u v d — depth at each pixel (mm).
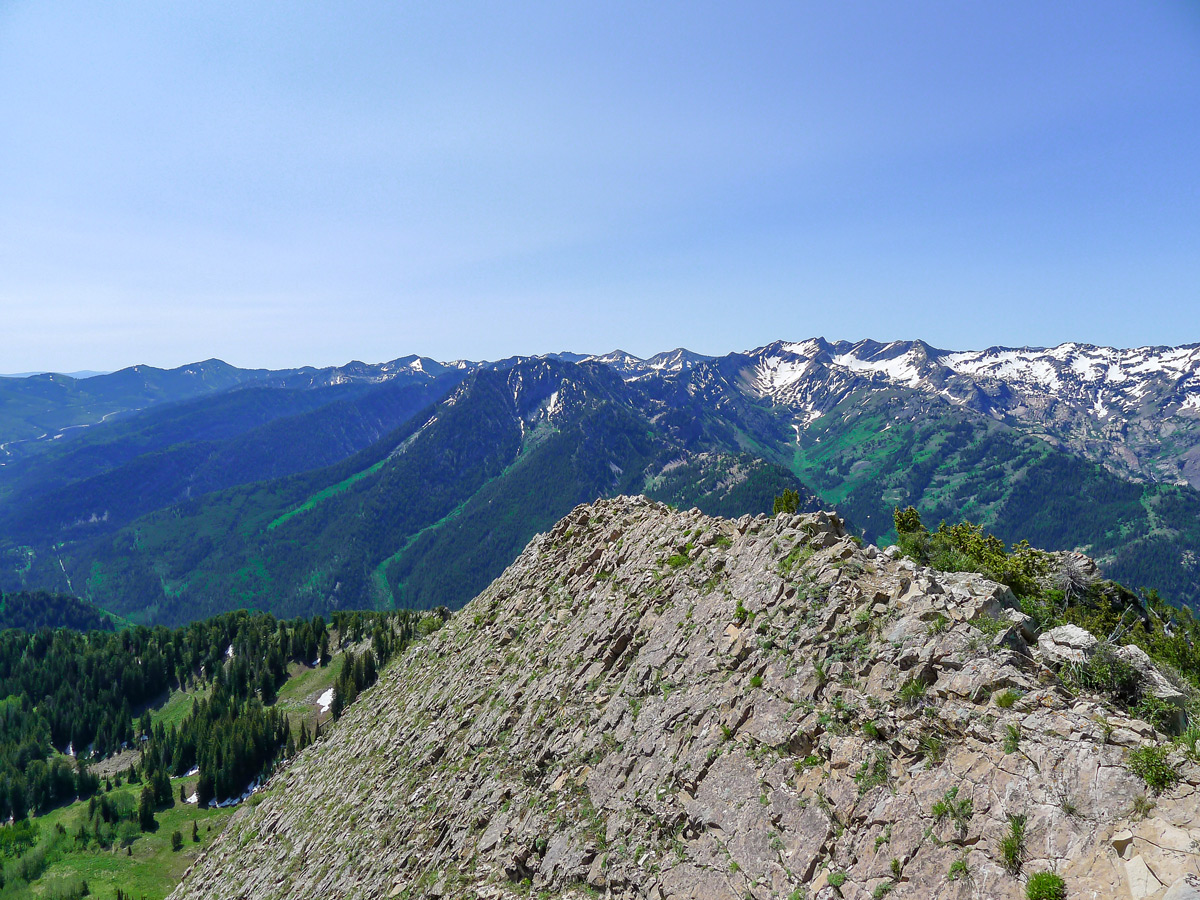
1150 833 14531
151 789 149875
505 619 63969
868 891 18094
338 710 178375
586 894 26422
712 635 32219
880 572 27172
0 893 118375
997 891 15828
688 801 25547
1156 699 18250
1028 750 17656
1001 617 22312
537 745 38344
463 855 35438
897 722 20969
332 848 52344
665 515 51844
